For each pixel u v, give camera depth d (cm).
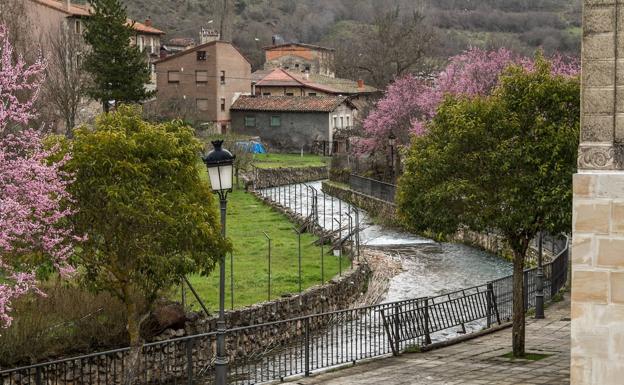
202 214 1502
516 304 1672
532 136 1606
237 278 2575
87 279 1523
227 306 2156
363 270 2948
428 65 7675
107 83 4847
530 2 11969
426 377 1478
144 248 1476
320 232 3566
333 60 10619
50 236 1410
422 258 3466
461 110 1662
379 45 7744
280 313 2203
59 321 1702
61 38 4697
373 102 7244
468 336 1956
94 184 1443
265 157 6994
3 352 1558
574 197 930
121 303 1781
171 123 1603
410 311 1894
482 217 1622
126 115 1567
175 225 1470
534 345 1798
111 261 1492
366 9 14112
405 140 5575
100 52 4809
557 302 2364
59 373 1562
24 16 3900
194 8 12075
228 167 1452
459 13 11919
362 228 3862
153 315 1827
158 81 7569
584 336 930
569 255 2797
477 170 1642
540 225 1602
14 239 1309
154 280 1512
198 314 1958
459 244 3819
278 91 8519
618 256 916
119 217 1461
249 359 1975
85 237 1401
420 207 1712
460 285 2891
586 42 930
